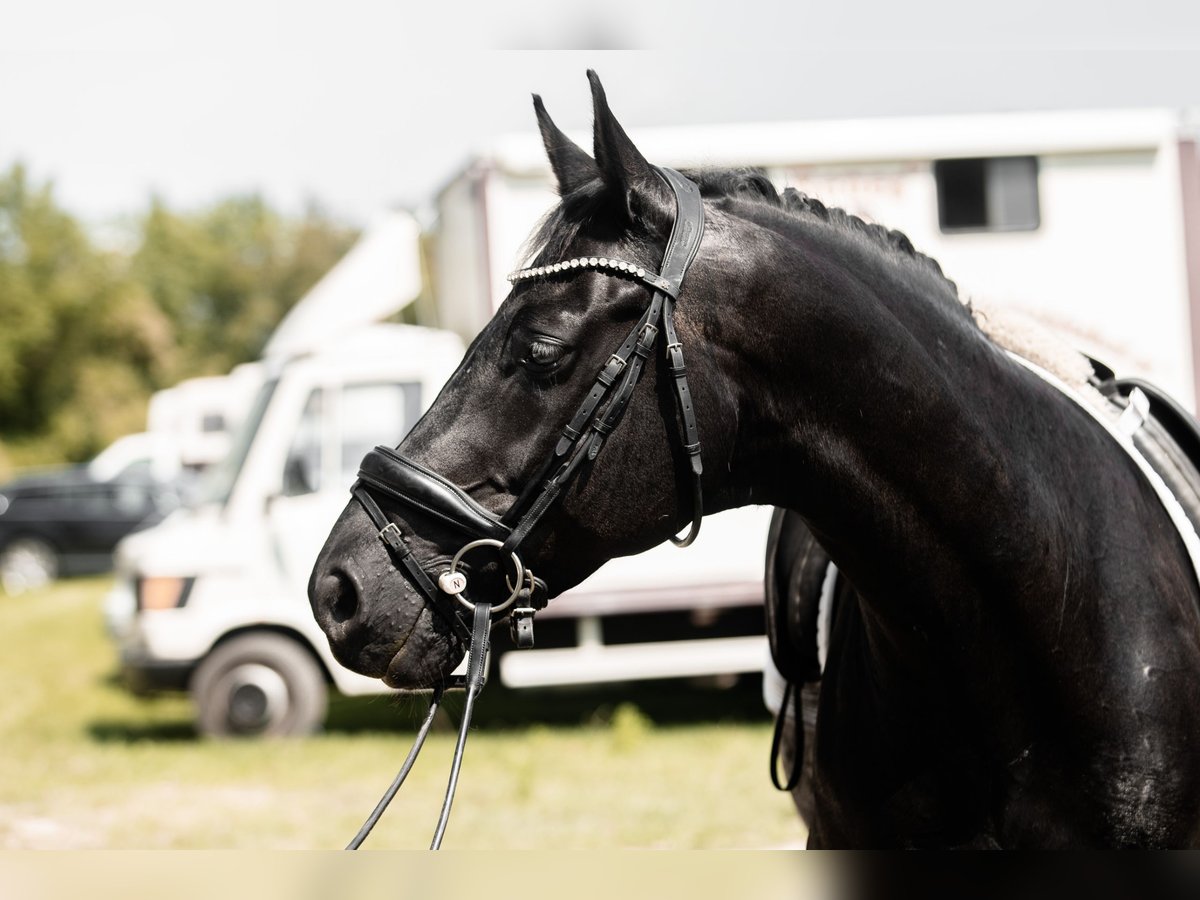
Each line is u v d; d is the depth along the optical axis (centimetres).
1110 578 223
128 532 2236
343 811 671
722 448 215
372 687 853
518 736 876
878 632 229
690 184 223
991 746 224
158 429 2377
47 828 637
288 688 849
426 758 804
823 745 250
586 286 210
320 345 919
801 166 874
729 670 860
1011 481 218
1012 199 894
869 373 214
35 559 2205
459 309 900
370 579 211
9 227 4175
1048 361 263
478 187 836
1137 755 216
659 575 852
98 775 767
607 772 746
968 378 224
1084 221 898
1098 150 896
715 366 213
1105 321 896
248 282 5409
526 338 209
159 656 835
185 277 5266
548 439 209
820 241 227
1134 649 220
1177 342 902
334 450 859
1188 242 901
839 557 228
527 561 212
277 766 782
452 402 215
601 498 211
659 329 210
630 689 1066
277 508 849
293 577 843
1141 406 263
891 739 232
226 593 839
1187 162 902
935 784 228
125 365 4188
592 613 846
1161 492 244
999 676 222
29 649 1398
